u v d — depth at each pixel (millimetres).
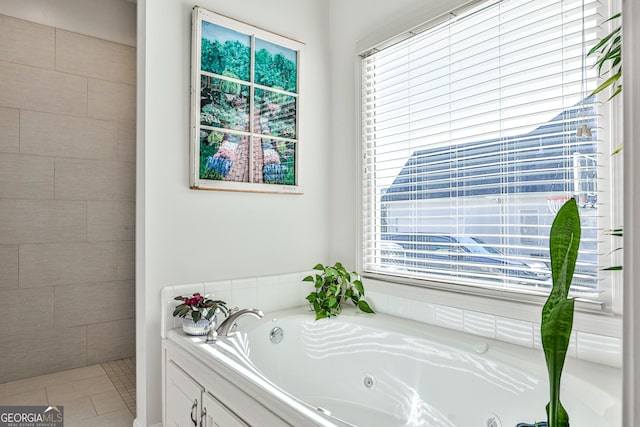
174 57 2057
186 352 1770
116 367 3041
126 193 3242
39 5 2875
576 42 1578
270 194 2416
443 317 1988
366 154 2473
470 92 1942
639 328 583
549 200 1647
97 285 3109
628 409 592
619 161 1432
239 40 2262
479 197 1901
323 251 2688
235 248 2262
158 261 1997
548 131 1652
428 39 2150
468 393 1654
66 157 2975
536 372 1452
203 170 2113
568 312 989
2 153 2729
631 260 594
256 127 2324
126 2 3258
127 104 3256
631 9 598
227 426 1377
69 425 2189
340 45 2646
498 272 1833
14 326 2773
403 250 2254
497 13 1826
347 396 2059
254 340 1989
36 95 2859
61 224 2951
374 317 2209
